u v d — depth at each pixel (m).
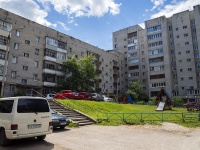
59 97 28.47
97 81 46.94
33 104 8.28
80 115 16.97
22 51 37.72
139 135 10.82
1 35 33.81
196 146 8.30
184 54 57.47
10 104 8.02
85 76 44.34
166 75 58.81
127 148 7.88
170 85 57.50
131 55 71.88
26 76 37.81
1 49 33.53
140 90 58.44
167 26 62.72
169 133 11.52
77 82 41.38
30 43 39.56
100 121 15.90
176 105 44.75
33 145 8.06
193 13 59.00
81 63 45.50
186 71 56.38
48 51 42.34
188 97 54.00
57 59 44.19
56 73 43.25
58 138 9.67
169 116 18.12
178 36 59.41
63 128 12.95
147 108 30.59
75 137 10.03
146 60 68.00
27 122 7.83
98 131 12.05
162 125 13.99
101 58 60.75
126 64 73.31
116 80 66.06
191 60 56.12
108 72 63.06
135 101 52.56
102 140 9.38
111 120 16.09
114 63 66.62
